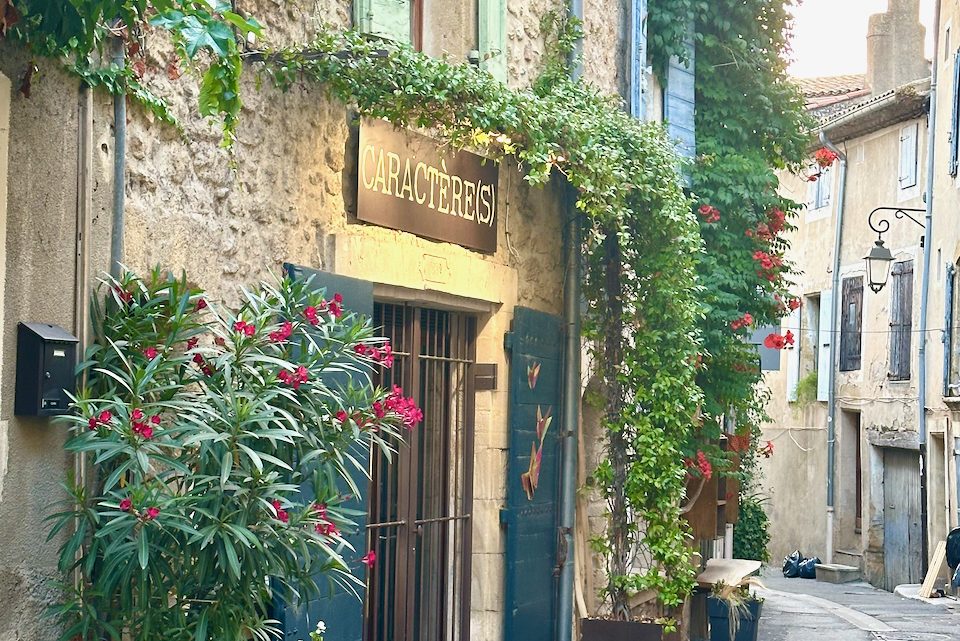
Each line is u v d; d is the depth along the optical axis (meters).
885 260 19.41
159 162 5.53
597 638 9.27
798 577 27.23
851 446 27.22
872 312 25.86
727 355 12.08
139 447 4.62
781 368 29.83
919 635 15.05
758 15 12.46
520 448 8.76
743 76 12.52
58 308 4.92
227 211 6.01
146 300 5.20
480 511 8.62
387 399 5.44
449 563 8.46
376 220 7.19
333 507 5.23
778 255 12.48
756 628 12.66
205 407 4.83
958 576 18.00
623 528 9.95
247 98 6.14
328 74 6.59
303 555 5.00
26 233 4.77
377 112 6.89
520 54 9.10
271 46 6.32
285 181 6.46
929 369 22.52
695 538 12.16
